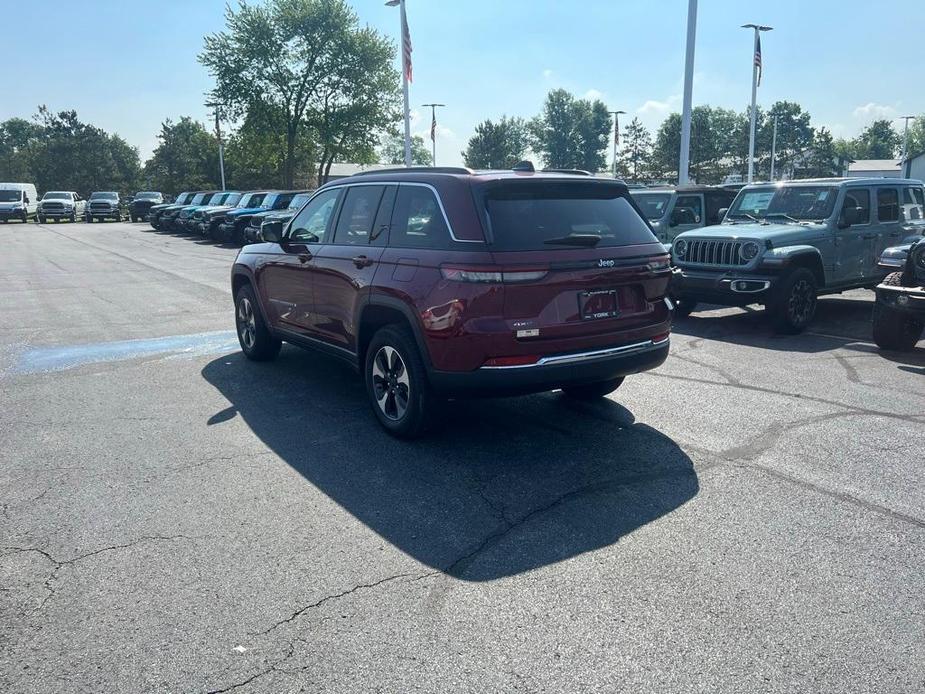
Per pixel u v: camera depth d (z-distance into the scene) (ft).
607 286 16.14
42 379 23.49
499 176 16.01
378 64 162.50
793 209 33.60
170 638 9.84
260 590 11.00
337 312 19.36
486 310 14.89
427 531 12.87
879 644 9.54
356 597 10.78
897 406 19.67
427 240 16.24
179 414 19.69
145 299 41.22
